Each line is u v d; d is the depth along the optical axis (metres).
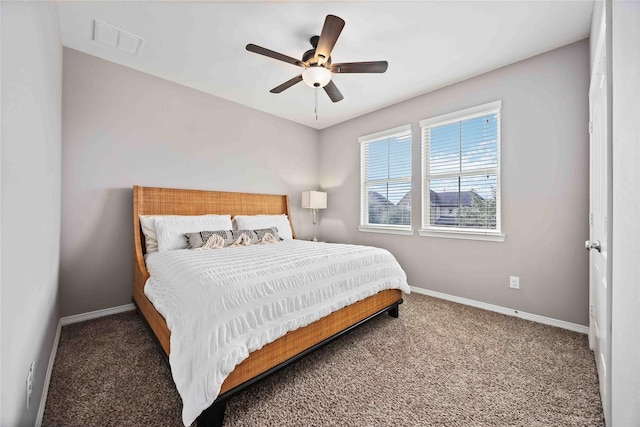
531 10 1.92
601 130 1.54
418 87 3.12
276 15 1.99
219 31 2.17
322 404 1.39
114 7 1.91
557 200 2.34
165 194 2.94
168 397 1.44
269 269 1.70
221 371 1.19
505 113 2.63
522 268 2.54
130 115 2.74
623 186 0.82
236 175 3.62
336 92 2.55
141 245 2.72
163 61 2.61
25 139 0.99
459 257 2.98
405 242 3.49
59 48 2.07
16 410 0.88
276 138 4.09
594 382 1.57
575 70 2.25
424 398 1.44
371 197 3.99
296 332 1.63
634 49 0.71
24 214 0.98
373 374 1.65
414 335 2.17
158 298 1.79
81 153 2.47
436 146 3.21
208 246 2.65
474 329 2.28
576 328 2.24
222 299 1.35
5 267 0.76
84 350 1.92
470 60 2.56
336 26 1.71
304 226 4.51
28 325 1.05
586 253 2.21
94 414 1.32
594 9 1.82
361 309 2.15
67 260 2.39
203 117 3.29
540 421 1.29
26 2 1.02
